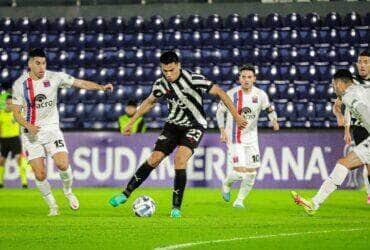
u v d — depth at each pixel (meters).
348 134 35.16
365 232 23.83
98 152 51.16
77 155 51.34
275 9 67.88
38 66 28.80
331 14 66.56
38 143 29.80
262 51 63.91
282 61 63.44
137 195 43.06
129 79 62.88
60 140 30.09
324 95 60.38
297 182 50.22
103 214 30.73
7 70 63.81
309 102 59.12
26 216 29.94
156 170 50.78
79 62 64.56
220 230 24.45
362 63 32.84
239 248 20.28
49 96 29.56
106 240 21.97
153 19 67.19
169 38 65.56
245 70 34.84
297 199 29.58
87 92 61.56
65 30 67.81
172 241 21.67
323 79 61.81
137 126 51.28
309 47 63.81
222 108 34.84
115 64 64.31
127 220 27.80
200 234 23.34
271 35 65.12
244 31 65.69
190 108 28.70
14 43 66.69
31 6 70.00
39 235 23.20
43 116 29.80
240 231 24.19
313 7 67.69
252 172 34.72
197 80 28.17
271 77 61.81
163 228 24.97
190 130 29.02
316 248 20.30
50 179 51.09
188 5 68.44
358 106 26.64
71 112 60.09
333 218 29.16
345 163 28.94
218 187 50.31
